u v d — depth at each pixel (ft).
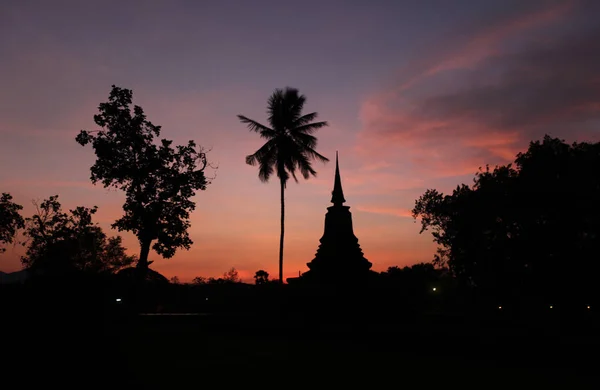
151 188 111.24
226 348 62.44
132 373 41.60
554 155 86.84
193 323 101.81
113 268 168.96
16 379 29.09
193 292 184.75
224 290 189.26
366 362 50.47
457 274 115.65
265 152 120.57
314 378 40.93
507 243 93.76
